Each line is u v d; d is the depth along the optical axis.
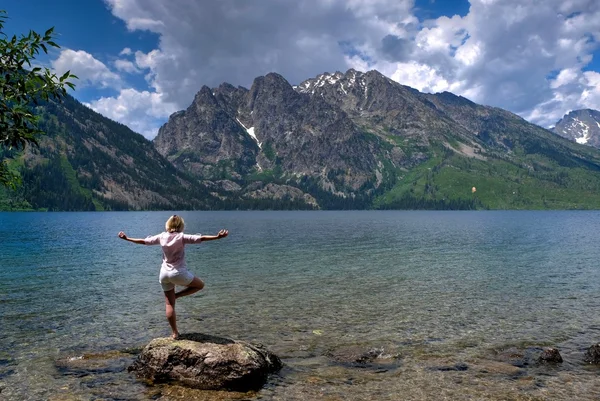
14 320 21.03
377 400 12.29
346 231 106.25
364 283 31.84
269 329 19.67
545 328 19.92
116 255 50.38
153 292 28.23
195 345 13.92
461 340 18.12
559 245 65.50
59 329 19.50
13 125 9.29
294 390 12.97
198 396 12.47
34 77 9.21
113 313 22.50
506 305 24.56
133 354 16.05
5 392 12.67
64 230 103.62
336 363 15.30
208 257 48.75
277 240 75.69
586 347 17.19
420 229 116.25
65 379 13.67
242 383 13.14
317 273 36.84
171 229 13.54
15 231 97.38
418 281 32.84
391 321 21.09
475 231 105.94
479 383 13.53
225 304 24.70
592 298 26.50
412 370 14.65
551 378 13.95
